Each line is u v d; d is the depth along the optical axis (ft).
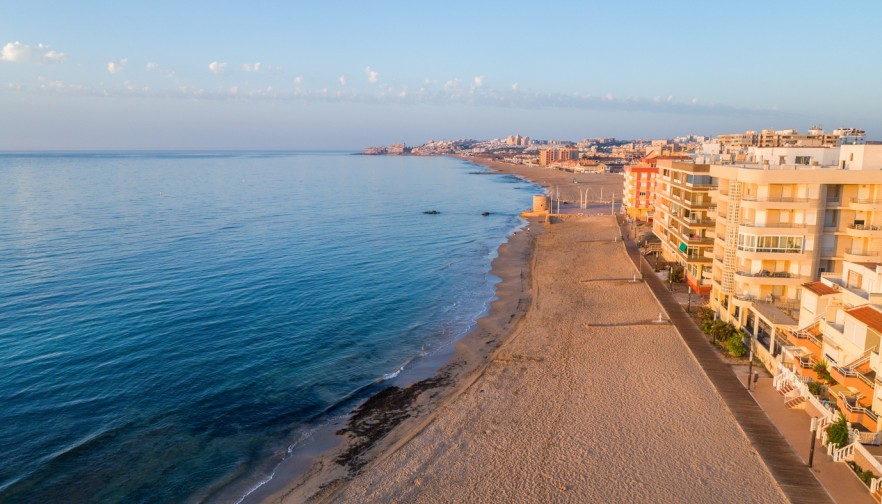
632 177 453.17
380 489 105.50
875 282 122.42
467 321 211.20
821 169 164.96
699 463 108.58
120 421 136.56
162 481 112.27
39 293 245.86
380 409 141.28
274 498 105.40
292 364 171.53
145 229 424.87
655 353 164.55
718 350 164.96
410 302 239.50
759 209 162.40
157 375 162.81
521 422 127.75
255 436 129.70
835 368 115.34
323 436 128.88
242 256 333.21
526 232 429.38
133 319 212.43
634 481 104.06
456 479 107.34
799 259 161.79
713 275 199.62
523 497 100.78
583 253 326.85
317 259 329.11
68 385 156.04
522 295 242.99
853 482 99.91
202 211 541.34
